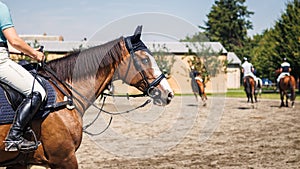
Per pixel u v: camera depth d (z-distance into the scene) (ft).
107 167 25.77
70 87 15.28
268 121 49.39
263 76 129.80
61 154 14.44
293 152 30.07
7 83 13.56
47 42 127.03
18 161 14.20
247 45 249.14
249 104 76.38
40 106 13.99
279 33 116.67
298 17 112.98
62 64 15.57
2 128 13.55
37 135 14.03
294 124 46.24
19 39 13.53
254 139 36.14
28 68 14.62
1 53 13.44
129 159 28.25
